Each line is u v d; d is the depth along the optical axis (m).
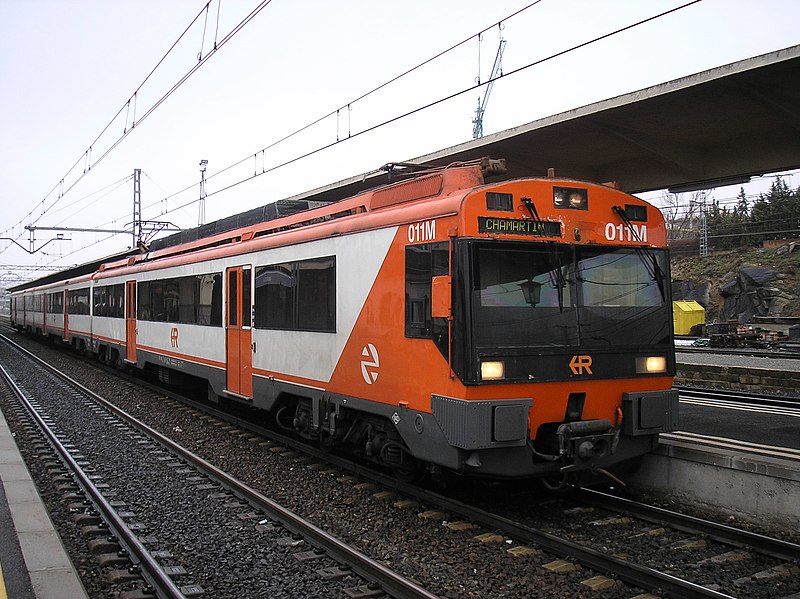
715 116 10.34
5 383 17.64
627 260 6.76
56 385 17.23
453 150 12.94
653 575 4.88
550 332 6.22
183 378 15.13
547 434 6.37
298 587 4.93
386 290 6.99
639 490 7.36
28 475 7.79
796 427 9.70
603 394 6.48
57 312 28.64
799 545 5.23
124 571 5.20
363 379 7.40
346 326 7.74
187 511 6.82
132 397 15.07
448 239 6.04
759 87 9.12
